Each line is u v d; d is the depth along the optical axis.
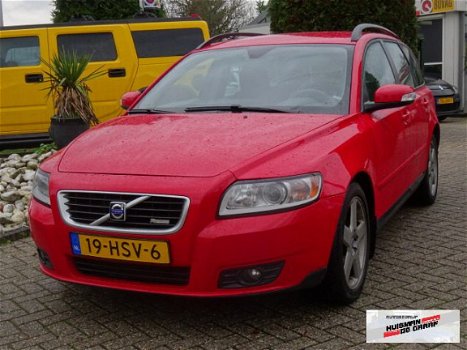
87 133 4.28
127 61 9.82
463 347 3.29
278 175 3.36
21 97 9.46
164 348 3.38
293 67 4.68
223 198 3.28
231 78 4.75
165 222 3.30
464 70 18.73
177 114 4.44
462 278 4.30
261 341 3.41
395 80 5.43
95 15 12.55
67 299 4.13
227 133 3.82
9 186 7.22
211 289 3.29
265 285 3.31
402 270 4.49
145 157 3.59
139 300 4.05
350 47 4.81
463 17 18.64
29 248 5.38
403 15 9.16
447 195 7.02
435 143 6.59
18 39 9.56
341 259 3.62
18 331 3.66
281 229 3.27
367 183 4.10
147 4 12.53
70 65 7.79
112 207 3.38
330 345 3.33
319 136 3.77
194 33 10.17
